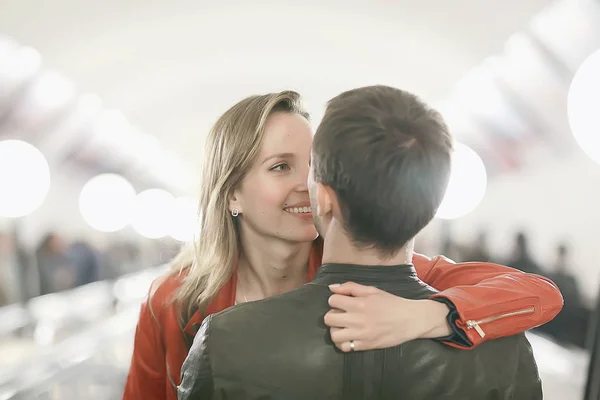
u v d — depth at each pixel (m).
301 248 1.44
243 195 1.35
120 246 11.19
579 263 6.60
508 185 9.67
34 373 2.94
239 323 0.89
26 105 8.58
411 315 0.85
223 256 1.38
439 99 10.44
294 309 0.90
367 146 0.83
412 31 8.34
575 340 3.16
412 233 0.89
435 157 0.86
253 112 1.32
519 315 0.93
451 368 0.87
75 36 7.83
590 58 2.34
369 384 0.85
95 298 5.45
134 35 8.67
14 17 6.61
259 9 8.44
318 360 0.85
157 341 1.43
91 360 3.32
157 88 12.12
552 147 7.58
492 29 6.71
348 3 8.03
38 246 6.41
